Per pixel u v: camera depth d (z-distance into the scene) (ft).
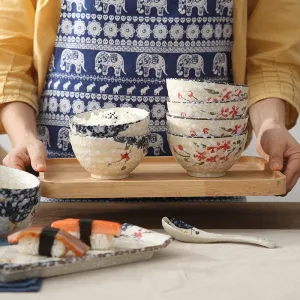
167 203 5.70
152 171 5.49
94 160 5.01
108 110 5.24
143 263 4.00
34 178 4.72
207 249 4.31
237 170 5.55
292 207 5.56
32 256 3.86
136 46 6.24
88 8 6.20
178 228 4.59
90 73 6.31
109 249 3.98
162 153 6.44
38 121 6.68
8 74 6.40
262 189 5.03
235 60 6.56
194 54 6.31
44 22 6.38
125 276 3.77
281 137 5.67
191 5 6.21
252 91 6.51
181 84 5.07
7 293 3.50
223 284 3.64
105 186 4.96
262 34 6.72
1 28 6.58
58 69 6.44
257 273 3.83
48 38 6.43
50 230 3.86
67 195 4.95
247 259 4.09
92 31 6.23
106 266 3.92
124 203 5.70
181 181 4.99
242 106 5.10
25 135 5.85
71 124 5.06
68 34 6.34
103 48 6.26
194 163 5.14
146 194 4.98
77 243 3.84
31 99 6.40
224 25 6.39
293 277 3.76
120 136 4.95
